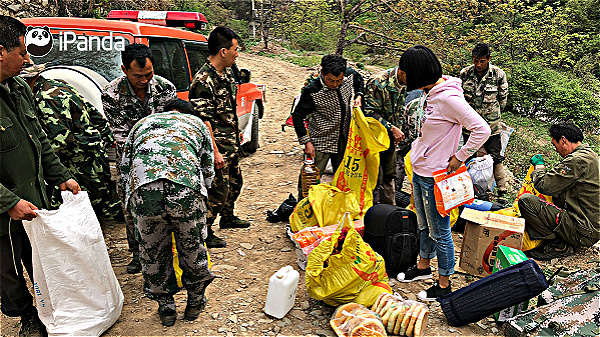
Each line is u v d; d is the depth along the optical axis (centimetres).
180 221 282
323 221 407
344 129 452
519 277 301
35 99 386
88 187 430
